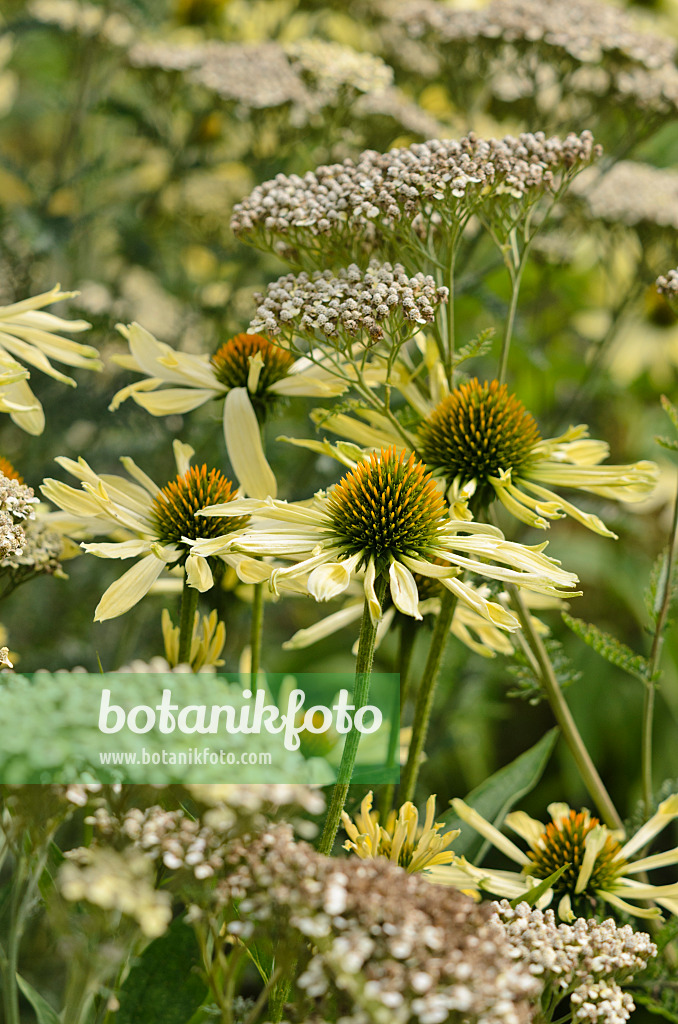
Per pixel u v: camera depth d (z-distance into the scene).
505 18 0.97
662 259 1.01
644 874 0.85
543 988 0.77
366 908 0.72
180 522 0.82
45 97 1.17
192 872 0.73
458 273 0.98
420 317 0.81
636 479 0.84
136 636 1.02
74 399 0.98
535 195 0.84
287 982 0.76
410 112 1.01
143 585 0.81
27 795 0.73
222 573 0.82
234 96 1.00
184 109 1.13
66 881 0.71
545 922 0.79
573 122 1.00
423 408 0.85
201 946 0.74
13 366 0.83
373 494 0.79
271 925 0.73
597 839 0.82
